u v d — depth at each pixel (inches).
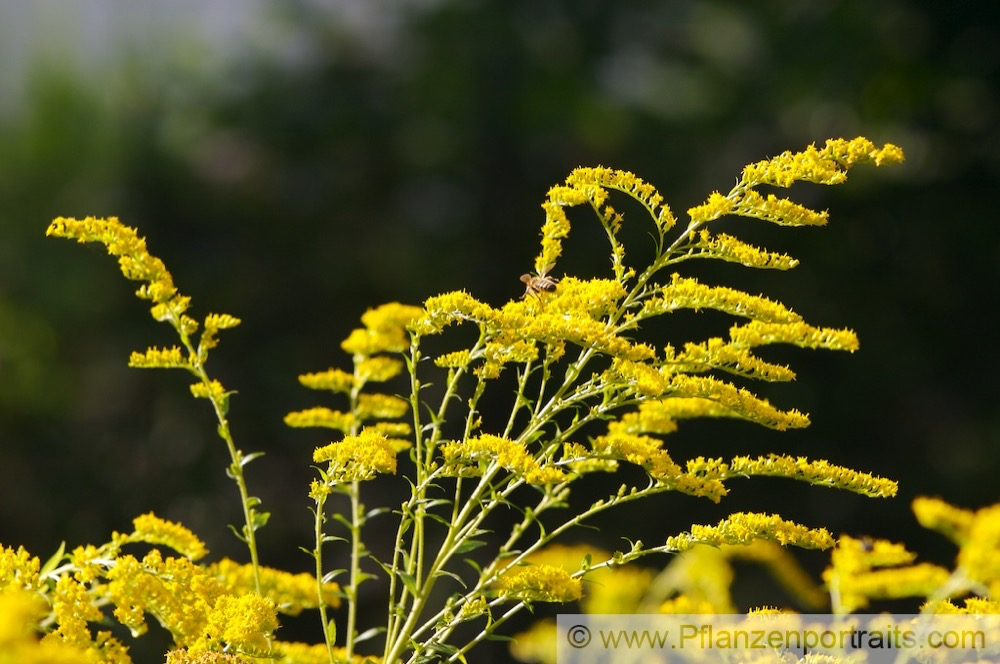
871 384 546.9
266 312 637.3
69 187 671.1
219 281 636.1
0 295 632.4
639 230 566.3
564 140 668.1
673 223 120.6
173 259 646.5
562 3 659.4
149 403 598.5
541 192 648.4
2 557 108.3
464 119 656.4
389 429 149.1
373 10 705.0
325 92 684.1
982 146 538.6
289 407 588.1
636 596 137.9
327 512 482.6
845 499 511.8
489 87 655.8
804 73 574.6
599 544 470.0
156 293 128.6
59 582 108.4
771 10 611.2
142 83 699.4
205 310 626.8
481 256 647.8
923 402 558.6
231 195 668.7
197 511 559.2
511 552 115.4
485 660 323.9
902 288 554.9
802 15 589.3
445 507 322.3
